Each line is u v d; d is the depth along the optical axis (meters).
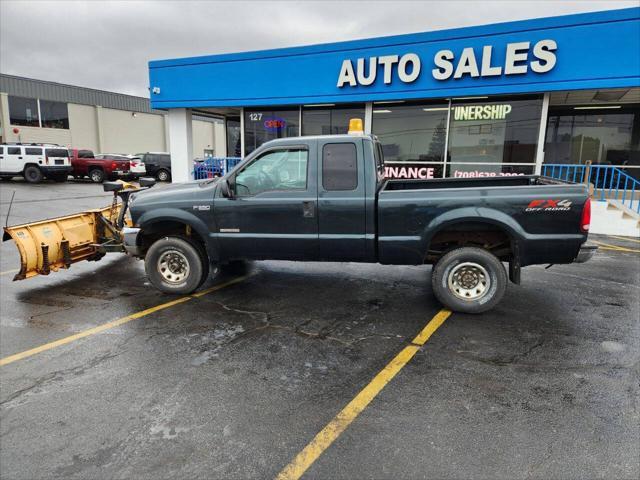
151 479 2.33
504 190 4.46
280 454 2.53
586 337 4.16
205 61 12.28
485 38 9.30
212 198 5.07
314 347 3.96
